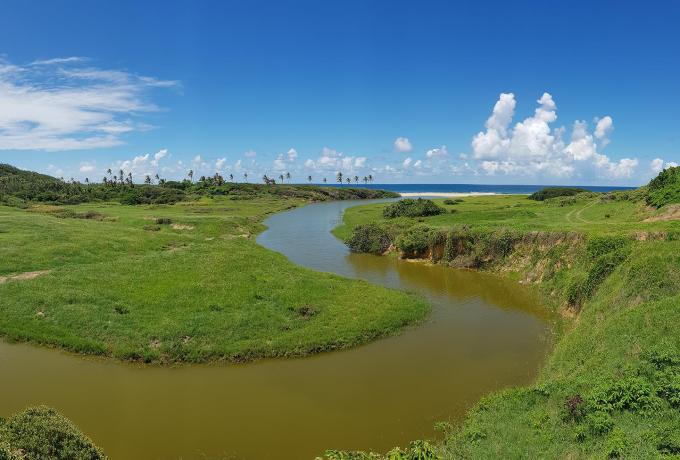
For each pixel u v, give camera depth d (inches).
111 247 1791.3
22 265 1441.9
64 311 1064.2
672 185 1862.7
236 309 1119.0
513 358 948.0
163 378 850.8
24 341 971.9
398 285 1571.1
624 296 914.1
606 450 482.3
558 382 687.1
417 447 561.6
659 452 459.8
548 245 1603.1
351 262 1959.9
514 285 1573.6
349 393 800.3
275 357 944.9
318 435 672.4
